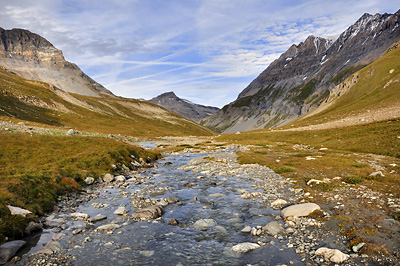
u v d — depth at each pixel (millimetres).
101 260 10953
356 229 12906
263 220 15594
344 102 156000
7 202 14477
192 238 13312
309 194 19734
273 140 92125
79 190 21891
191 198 21078
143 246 12375
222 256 11375
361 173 26031
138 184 26188
